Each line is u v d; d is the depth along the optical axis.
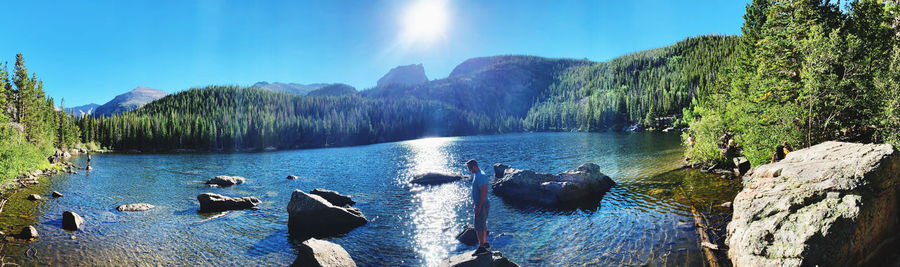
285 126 155.12
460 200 21.05
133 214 19.20
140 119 140.38
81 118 122.19
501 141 99.31
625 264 10.29
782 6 29.69
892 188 8.69
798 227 8.38
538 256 11.48
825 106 18.22
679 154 36.19
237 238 14.63
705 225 12.86
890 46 25.16
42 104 89.75
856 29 27.16
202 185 31.23
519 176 22.09
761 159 20.20
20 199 24.05
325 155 76.06
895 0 28.67
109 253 12.91
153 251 13.11
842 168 9.07
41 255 12.64
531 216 16.64
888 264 8.14
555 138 98.88
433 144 104.50
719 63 162.38
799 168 10.11
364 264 11.70
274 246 13.58
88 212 19.77
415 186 26.91
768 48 28.36
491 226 15.34
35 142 67.19
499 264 9.41
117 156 86.56
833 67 18.86
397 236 14.52
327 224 16.25
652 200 17.52
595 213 16.19
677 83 192.38
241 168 49.50
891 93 16.84
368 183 29.78
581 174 20.88
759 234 8.94
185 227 16.38
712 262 9.87
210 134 133.12
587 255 11.22
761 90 24.48
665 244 11.45
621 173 27.28
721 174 22.64
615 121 153.12
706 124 28.12
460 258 9.73
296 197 16.77
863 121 17.89
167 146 125.06
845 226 7.82
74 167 49.62
